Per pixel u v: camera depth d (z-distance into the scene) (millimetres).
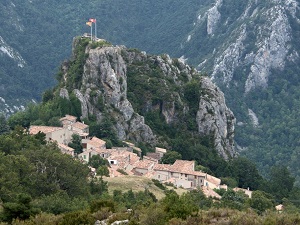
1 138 163375
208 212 98625
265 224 91500
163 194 172875
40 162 142875
